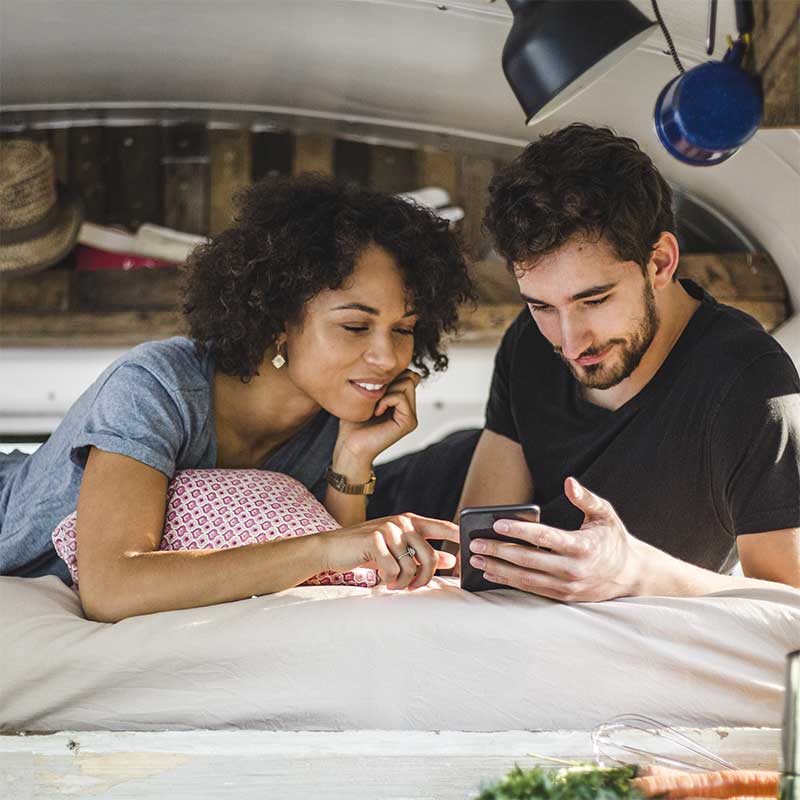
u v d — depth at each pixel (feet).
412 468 8.37
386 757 4.99
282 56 9.66
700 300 6.81
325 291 6.44
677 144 5.96
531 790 4.42
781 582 6.01
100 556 5.65
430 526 5.72
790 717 4.40
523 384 7.25
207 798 4.96
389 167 11.46
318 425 7.14
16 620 5.51
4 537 6.51
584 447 6.86
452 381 11.25
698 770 5.04
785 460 6.09
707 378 6.41
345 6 8.52
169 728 5.30
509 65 6.15
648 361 6.59
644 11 7.55
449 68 9.37
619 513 6.70
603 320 6.17
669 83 6.04
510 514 5.46
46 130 11.56
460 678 5.29
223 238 6.70
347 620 5.35
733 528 6.46
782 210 9.39
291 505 6.17
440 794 4.97
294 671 5.30
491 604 5.42
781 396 6.20
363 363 6.51
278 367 6.63
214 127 11.53
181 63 9.88
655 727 5.27
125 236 11.48
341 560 5.57
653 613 5.38
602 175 6.01
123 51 9.61
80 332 11.35
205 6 8.72
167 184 11.64
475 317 11.09
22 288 11.41
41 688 5.37
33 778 5.01
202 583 5.54
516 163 6.23
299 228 6.42
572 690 5.29
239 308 6.48
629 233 6.03
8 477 6.96
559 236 5.97
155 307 11.40
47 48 9.52
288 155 11.53
